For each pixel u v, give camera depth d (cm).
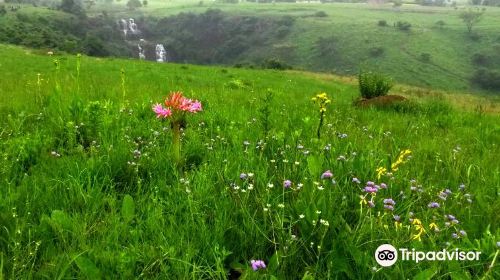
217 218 331
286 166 436
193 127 658
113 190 387
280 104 1093
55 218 304
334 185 378
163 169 447
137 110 741
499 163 585
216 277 273
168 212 334
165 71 4394
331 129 655
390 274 267
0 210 324
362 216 339
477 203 397
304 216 310
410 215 334
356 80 7269
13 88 1230
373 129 795
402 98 1484
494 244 287
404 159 530
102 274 255
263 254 302
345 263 274
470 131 948
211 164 432
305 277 248
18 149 464
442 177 497
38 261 277
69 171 412
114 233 298
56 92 707
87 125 562
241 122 687
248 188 346
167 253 266
